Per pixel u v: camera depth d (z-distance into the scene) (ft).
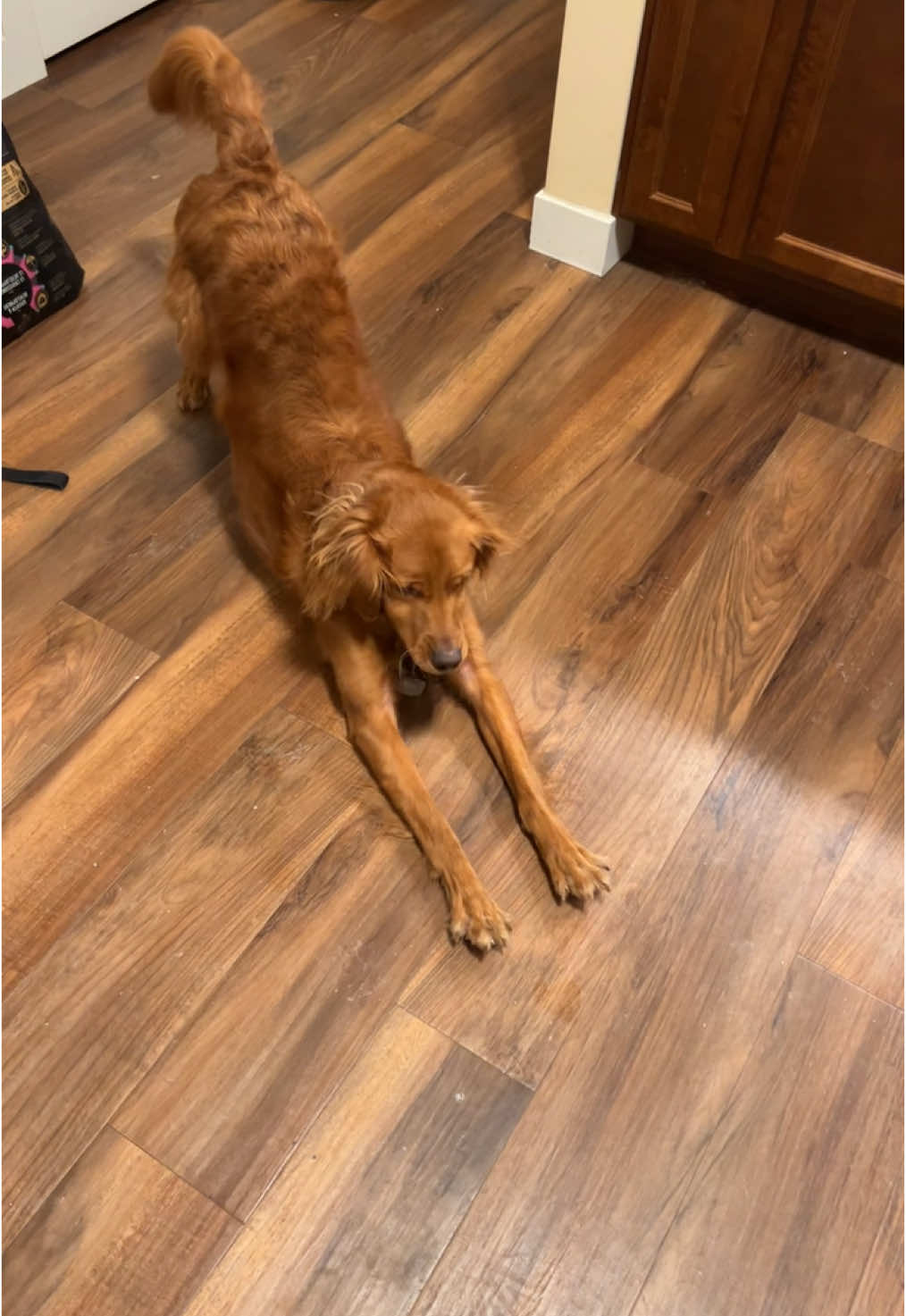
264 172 6.43
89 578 6.64
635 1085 4.98
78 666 6.27
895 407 7.67
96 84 9.91
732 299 8.32
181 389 7.41
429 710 6.13
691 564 6.81
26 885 5.47
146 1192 4.66
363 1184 4.70
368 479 5.32
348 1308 4.42
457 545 5.15
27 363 7.74
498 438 7.42
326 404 5.76
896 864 5.65
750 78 6.86
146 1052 5.00
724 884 5.56
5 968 5.21
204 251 6.42
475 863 5.60
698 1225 4.65
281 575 6.15
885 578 6.76
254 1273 4.49
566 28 7.27
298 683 6.22
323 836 5.66
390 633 5.83
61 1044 5.01
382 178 9.15
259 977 5.22
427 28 10.64
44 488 7.06
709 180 7.50
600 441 7.43
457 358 7.88
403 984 5.22
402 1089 4.94
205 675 6.25
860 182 6.98
